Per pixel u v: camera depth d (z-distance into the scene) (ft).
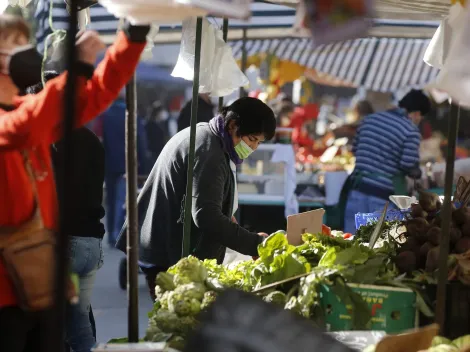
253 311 10.61
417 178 33.53
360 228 18.29
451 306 13.30
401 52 46.68
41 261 12.23
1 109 12.08
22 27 12.57
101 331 28.66
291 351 10.23
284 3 20.13
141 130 43.34
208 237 18.49
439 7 18.42
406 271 14.44
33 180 12.46
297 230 17.35
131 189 12.59
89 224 18.29
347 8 10.11
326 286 12.99
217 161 17.88
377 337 11.93
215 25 22.67
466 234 14.49
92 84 11.59
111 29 33.37
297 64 47.70
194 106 17.29
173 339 12.88
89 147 18.15
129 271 12.75
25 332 12.77
